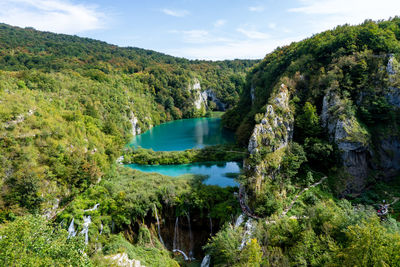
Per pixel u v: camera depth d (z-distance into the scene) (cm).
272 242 3156
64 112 6850
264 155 5194
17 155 4538
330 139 5719
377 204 4659
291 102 6512
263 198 4550
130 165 7681
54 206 4600
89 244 4059
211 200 5034
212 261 3803
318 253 2608
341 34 7275
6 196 4134
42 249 1903
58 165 4928
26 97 5894
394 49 5962
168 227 5044
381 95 5675
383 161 5406
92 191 5144
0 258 1694
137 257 3838
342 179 5231
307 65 7375
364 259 2075
